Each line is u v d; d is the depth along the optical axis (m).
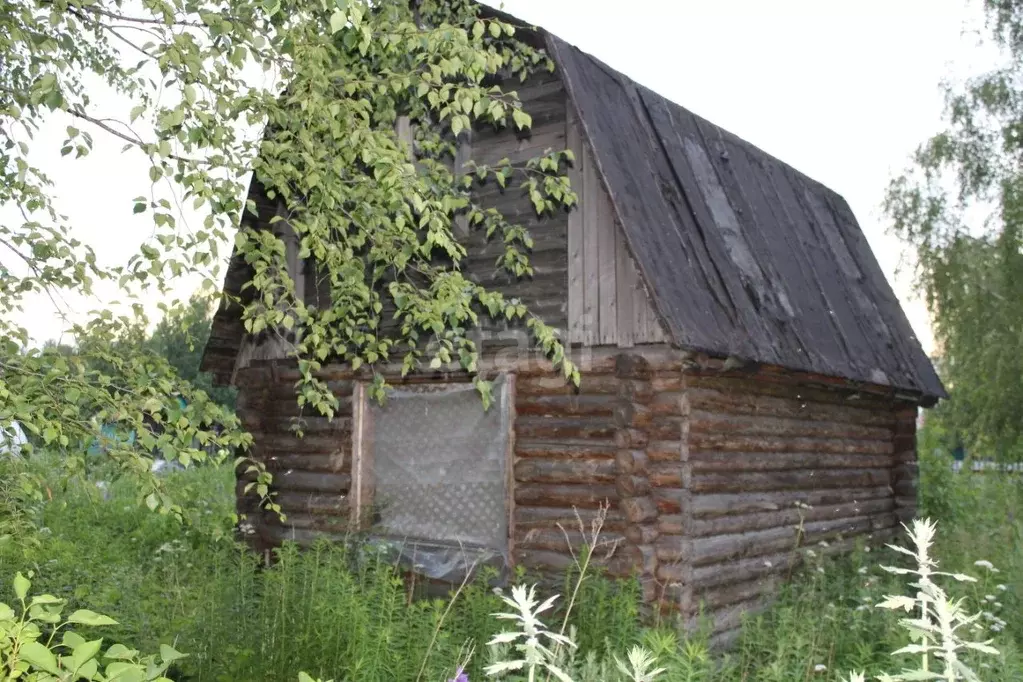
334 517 10.89
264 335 11.89
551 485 9.61
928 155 24.20
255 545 11.50
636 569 8.82
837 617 8.49
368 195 6.46
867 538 13.06
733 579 9.78
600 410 9.38
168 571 9.02
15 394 5.03
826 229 14.71
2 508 5.52
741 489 10.09
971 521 16.39
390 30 6.58
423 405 10.55
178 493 5.60
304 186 6.32
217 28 5.55
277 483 11.50
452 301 6.34
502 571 9.62
